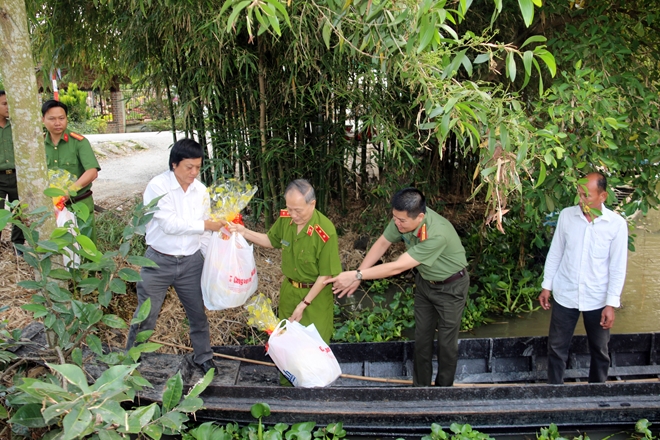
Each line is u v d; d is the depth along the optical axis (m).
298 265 3.37
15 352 3.08
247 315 4.72
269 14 1.91
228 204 3.36
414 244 3.32
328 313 3.49
